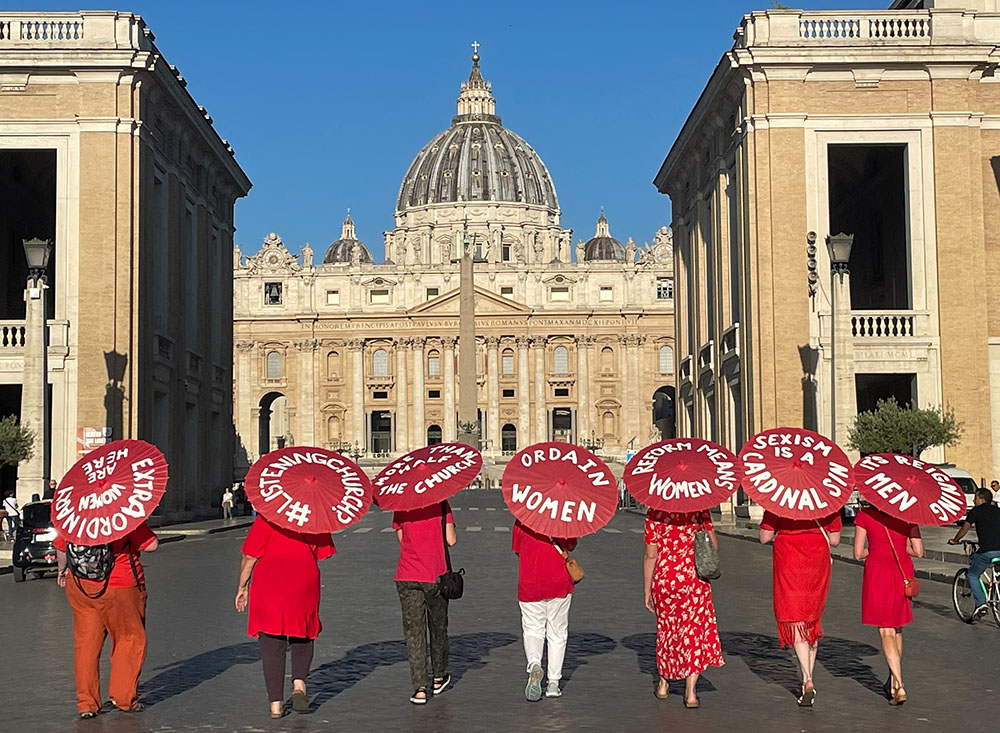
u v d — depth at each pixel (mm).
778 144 45719
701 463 12375
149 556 34969
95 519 11938
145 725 11727
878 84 45906
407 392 167500
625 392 166250
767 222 45656
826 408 44844
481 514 67875
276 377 167500
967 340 45625
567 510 12477
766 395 45219
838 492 12141
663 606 12492
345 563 32281
